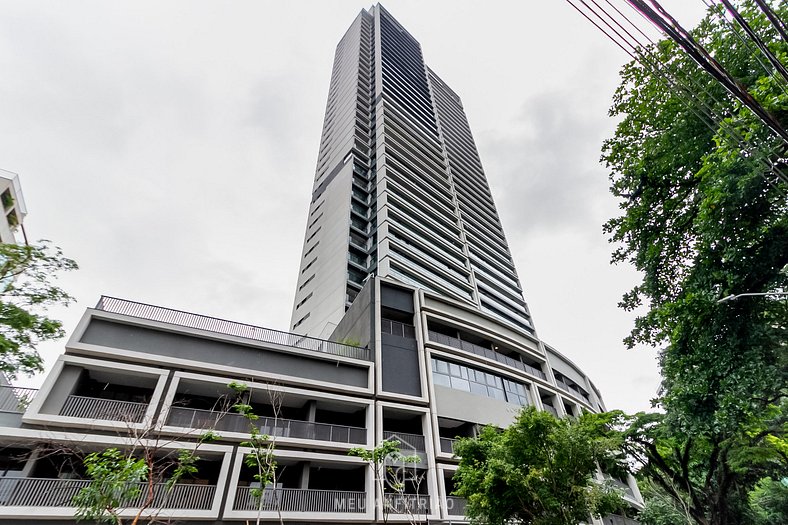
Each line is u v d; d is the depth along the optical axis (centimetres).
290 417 2120
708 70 472
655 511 2583
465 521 1997
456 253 4838
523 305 5194
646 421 2227
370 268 4062
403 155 5538
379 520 1816
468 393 2645
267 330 2220
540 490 1330
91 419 1519
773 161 966
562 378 3894
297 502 1727
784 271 1066
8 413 1470
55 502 1361
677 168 1447
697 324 1226
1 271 1509
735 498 2419
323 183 5734
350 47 7712
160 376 1752
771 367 1076
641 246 1556
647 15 440
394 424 2383
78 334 1689
